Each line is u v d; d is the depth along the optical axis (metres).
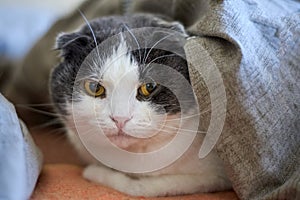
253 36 0.34
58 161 0.47
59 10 0.76
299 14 0.37
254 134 0.32
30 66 0.56
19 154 0.29
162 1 0.49
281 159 0.33
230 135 0.33
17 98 0.57
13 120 0.32
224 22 0.33
